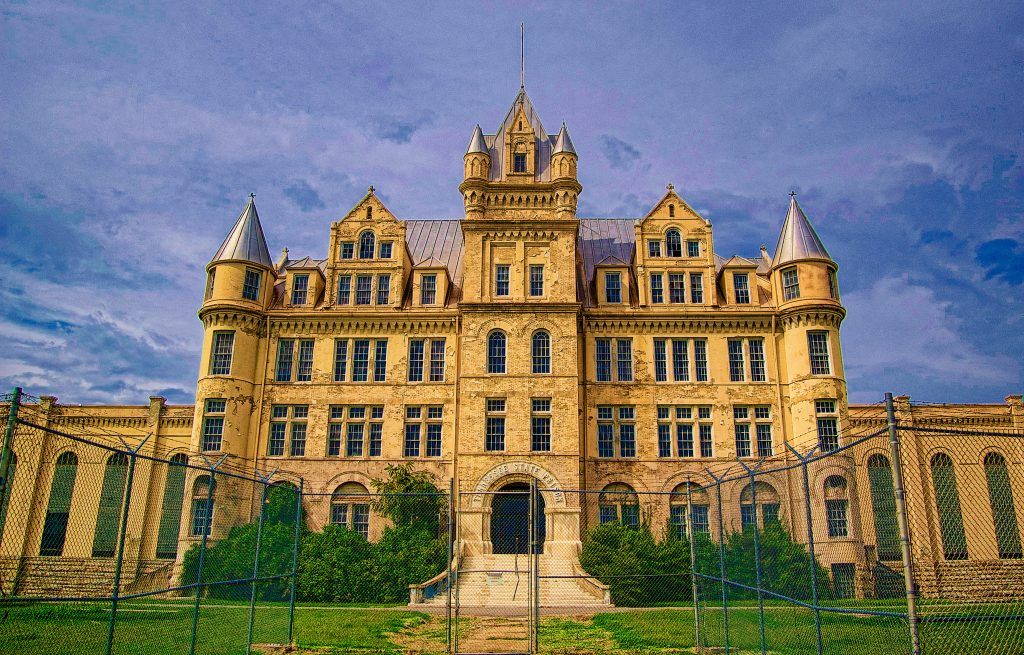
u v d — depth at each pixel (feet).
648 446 162.20
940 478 158.81
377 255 176.86
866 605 108.37
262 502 76.13
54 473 168.96
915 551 149.28
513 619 98.32
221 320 167.32
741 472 158.92
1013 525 149.79
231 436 161.38
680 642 78.28
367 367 169.27
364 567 127.34
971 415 164.35
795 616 85.97
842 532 151.02
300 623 90.53
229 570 129.18
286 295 175.22
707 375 166.61
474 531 149.38
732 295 172.04
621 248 194.18
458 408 163.43
